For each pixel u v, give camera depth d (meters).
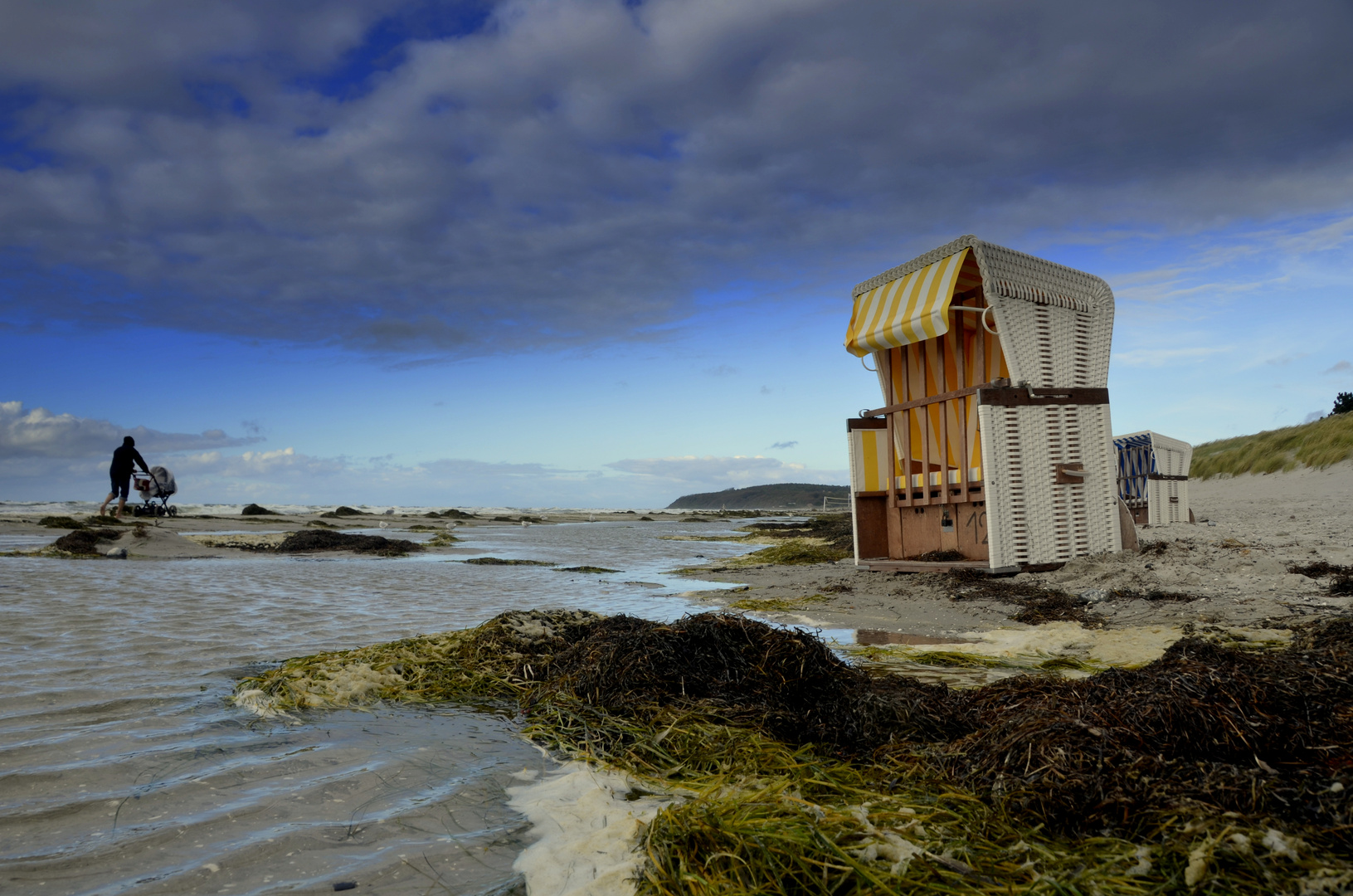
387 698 4.32
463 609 7.98
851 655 5.38
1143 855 2.03
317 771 3.06
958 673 4.75
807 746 3.21
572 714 3.78
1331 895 1.79
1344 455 22.23
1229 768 2.39
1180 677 2.85
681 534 29.47
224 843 2.38
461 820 2.57
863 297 10.79
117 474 21.56
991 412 8.78
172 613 7.11
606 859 2.24
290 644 5.82
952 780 2.67
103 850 2.31
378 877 2.16
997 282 8.88
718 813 2.36
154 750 3.27
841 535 19.77
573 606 8.23
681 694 3.93
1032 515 8.89
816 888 1.97
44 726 3.58
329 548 16.16
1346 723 2.65
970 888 1.92
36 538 17.20
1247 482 25.27
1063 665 4.92
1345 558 8.01
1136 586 7.35
